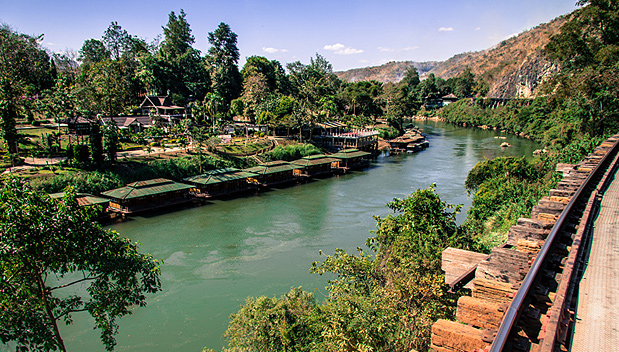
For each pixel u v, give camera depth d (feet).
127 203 185.68
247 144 317.63
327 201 212.23
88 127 262.26
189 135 288.92
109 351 55.26
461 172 285.02
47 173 188.96
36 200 47.75
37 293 49.62
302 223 172.24
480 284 28.48
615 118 203.72
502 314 24.06
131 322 94.17
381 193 229.04
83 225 51.24
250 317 72.54
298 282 113.80
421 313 48.39
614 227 38.09
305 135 386.52
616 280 26.53
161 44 488.02
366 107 572.92
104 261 52.54
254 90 442.09
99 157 208.95
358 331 50.98
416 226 73.00
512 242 39.52
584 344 19.85
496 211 129.18
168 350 83.46
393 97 570.05
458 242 72.18
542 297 24.23
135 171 216.13
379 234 81.46
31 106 293.64
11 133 202.28
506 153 358.23
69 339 87.61
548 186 118.93
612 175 65.82
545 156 200.44
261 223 172.55
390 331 50.98
